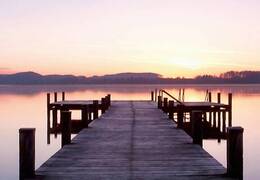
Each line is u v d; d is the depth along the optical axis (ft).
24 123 174.70
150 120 62.80
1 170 88.69
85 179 25.31
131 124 57.26
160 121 61.36
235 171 25.79
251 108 260.42
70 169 27.96
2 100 403.75
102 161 30.71
